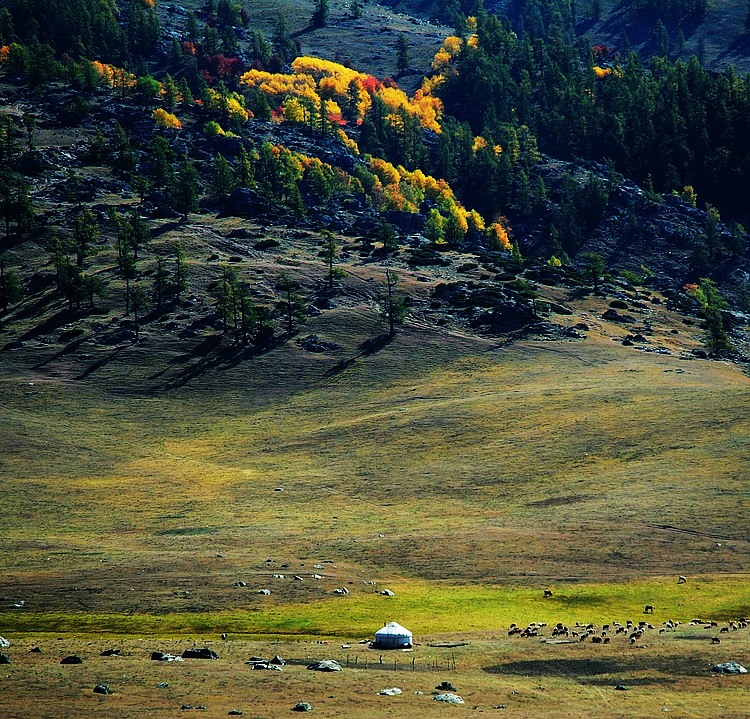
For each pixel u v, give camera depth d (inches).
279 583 6835.6
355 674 4325.8
